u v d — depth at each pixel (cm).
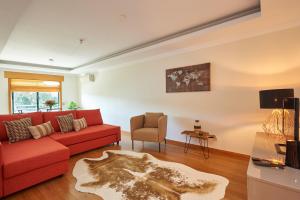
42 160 214
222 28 256
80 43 351
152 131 341
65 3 202
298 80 240
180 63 373
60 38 319
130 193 193
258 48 272
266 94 201
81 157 307
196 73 346
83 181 222
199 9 225
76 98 701
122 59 452
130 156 309
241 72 291
